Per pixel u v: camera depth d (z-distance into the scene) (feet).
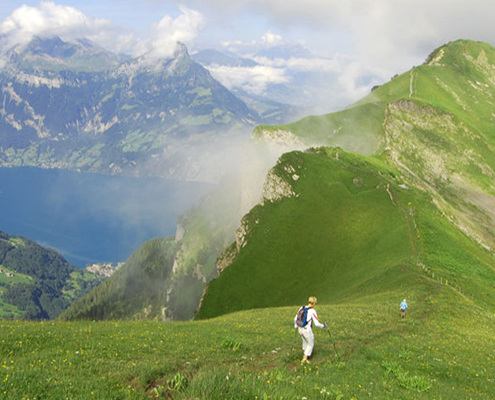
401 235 313.94
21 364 47.37
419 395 55.21
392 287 203.92
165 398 40.11
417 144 602.85
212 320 117.60
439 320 125.80
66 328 77.51
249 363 58.90
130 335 73.31
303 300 288.51
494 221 513.86
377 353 73.67
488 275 261.44
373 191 386.73
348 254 322.14
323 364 62.39
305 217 379.14
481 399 60.75
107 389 41.04
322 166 428.97
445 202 498.28
